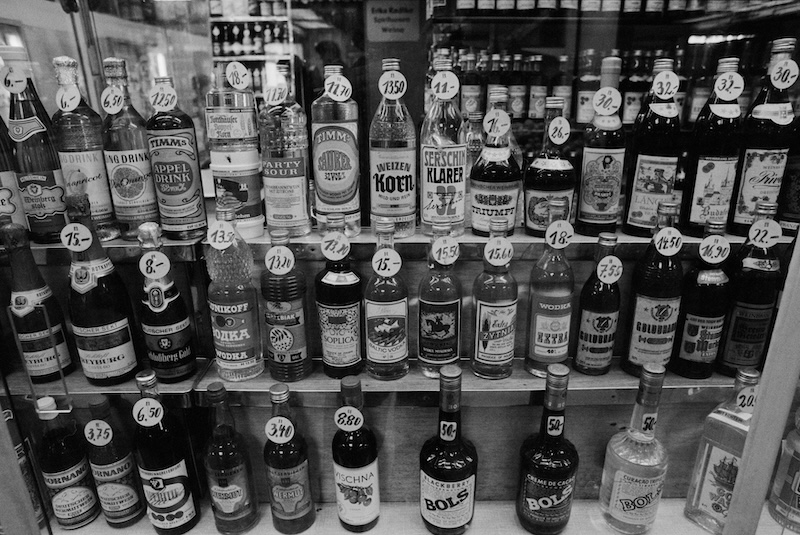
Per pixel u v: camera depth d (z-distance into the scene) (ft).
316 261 4.03
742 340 3.84
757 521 3.37
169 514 3.97
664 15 6.72
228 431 3.95
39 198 3.74
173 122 3.71
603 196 3.85
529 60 7.07
